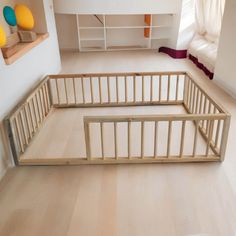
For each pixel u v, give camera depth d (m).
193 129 2.21
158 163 1.80
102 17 5.25
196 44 4.28
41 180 1.68
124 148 1.99
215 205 1.46
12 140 1.73
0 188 1.62
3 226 1.36
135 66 4.21
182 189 1.58
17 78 2.15
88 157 1.79
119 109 2.67
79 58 4.75
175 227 1.33
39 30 3.26
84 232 1.32
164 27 5.23
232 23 2.78
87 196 1.54
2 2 2.59
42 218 1.40
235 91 2.81
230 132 2.16
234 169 1.73
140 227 1.34
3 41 2.15
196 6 4.29
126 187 1.60
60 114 2.59
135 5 4.54
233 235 1.28
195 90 2.43
